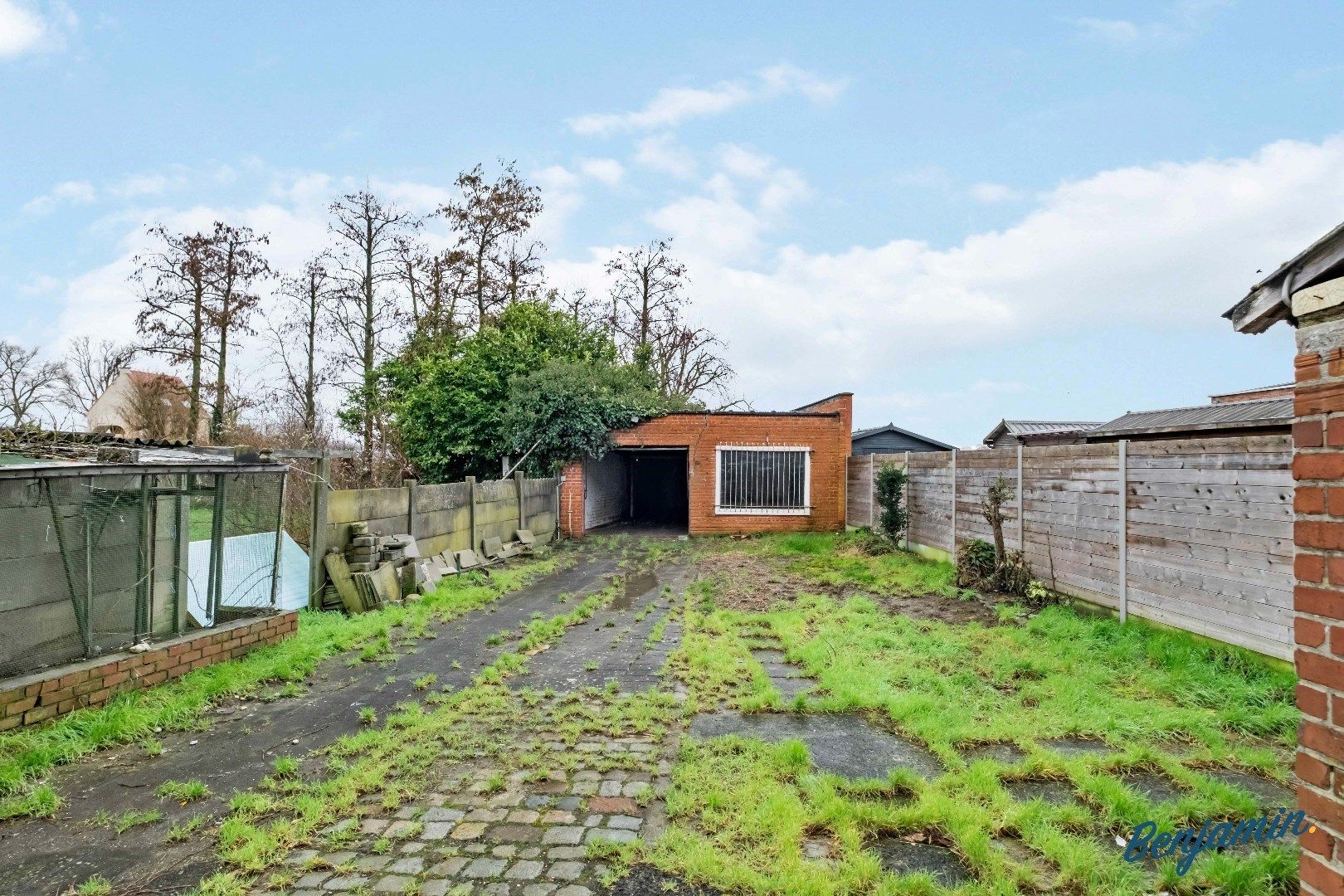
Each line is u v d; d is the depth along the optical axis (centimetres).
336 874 292
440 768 396
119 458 575
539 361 1838
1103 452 727
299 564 782
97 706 471
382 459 2086
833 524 1742
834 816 331
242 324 2189
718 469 1728
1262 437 535
